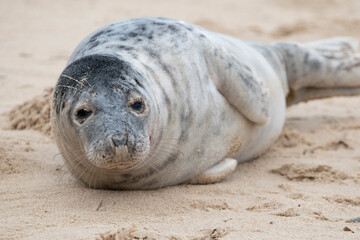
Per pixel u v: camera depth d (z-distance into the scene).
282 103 23.61
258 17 56.91
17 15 51.97
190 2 61.66
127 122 15.05
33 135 23.30
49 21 50.47
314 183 19.53
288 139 24.77
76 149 16.33
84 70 15.87
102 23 50.28
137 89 15.76
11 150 20.75
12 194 17.27
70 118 15.67
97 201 17.05
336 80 26.88
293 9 61.81
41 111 24.30
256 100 20.06
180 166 18.31
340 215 16.05
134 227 14.49
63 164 20.30
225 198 17.41
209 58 19.36
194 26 20.20
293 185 19.11
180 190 18.25
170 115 17.42
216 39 20.48
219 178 19.27
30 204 16.45
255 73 20.84
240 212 16.23
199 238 14.09
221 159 19.78
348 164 21.30
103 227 14.61
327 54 26.80
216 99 19.31
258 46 25.14
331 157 22.53
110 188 18.11
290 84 26.72
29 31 47.06
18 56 39.59
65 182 18.64
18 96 29.81
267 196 17.66
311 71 26.39
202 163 18.95
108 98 15.29
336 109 31.03
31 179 18.80
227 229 14.62
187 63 18.36
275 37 50.03
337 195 17.75
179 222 15.32
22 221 15.02
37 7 55.25
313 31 52.06
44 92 25.16
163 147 17.41
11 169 19.42
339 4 63.03
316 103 32.59
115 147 14.53
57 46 42.88
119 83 15.55
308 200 17.38
